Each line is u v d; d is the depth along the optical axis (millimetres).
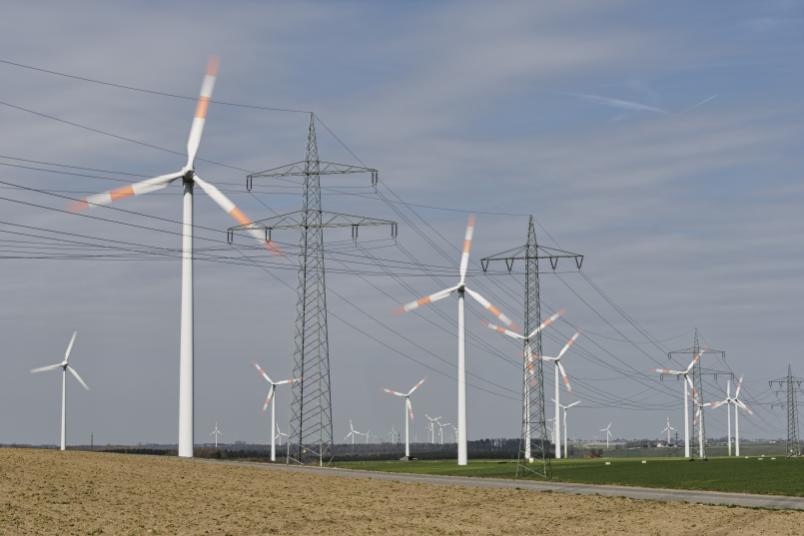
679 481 84562
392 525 52062
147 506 55406
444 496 65812
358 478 77000
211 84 86438
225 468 79688
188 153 85625
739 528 52594
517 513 57938
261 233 83562
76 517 49906
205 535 46562
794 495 70375
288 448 97500
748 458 160500
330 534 48344
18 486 60312
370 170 97500
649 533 50750
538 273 93188
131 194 82125
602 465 121625
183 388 85500
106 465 76375
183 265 85500
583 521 55000
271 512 55312
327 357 98250
